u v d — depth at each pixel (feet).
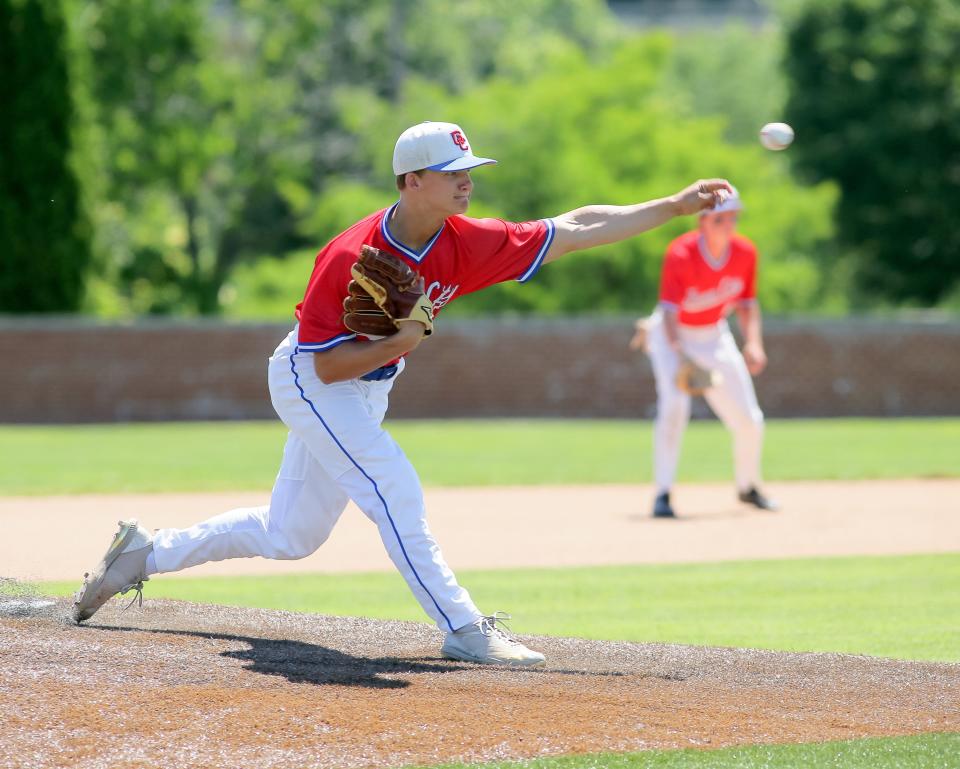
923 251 438.81
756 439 138.21
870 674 59.77
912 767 45.47
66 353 283.38
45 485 155.94
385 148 397.60
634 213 62.39
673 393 133.39
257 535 63.41
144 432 253.65
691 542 116.06
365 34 534.37
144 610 71.36
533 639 67.56
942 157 428.15
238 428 266.77
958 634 73.82
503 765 45.42
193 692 51.96
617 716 51.06
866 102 431.84
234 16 522.47
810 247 447.42
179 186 444.14
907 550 110.93
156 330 286.66
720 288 131.34
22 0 288.92
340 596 86.53
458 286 60.70
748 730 49.67
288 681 54.49
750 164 377.71
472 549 112.47
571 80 378.53
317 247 413.18
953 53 422.82
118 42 413.18
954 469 179.73
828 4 434.71
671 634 73.72
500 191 367.86
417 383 292.20
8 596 70.85
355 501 60.80
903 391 298.97
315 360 58.65
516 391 294.25
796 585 92.89
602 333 294.25
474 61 600.80
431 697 52.80
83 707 49.60
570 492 157.89
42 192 292.20
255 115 465.47
